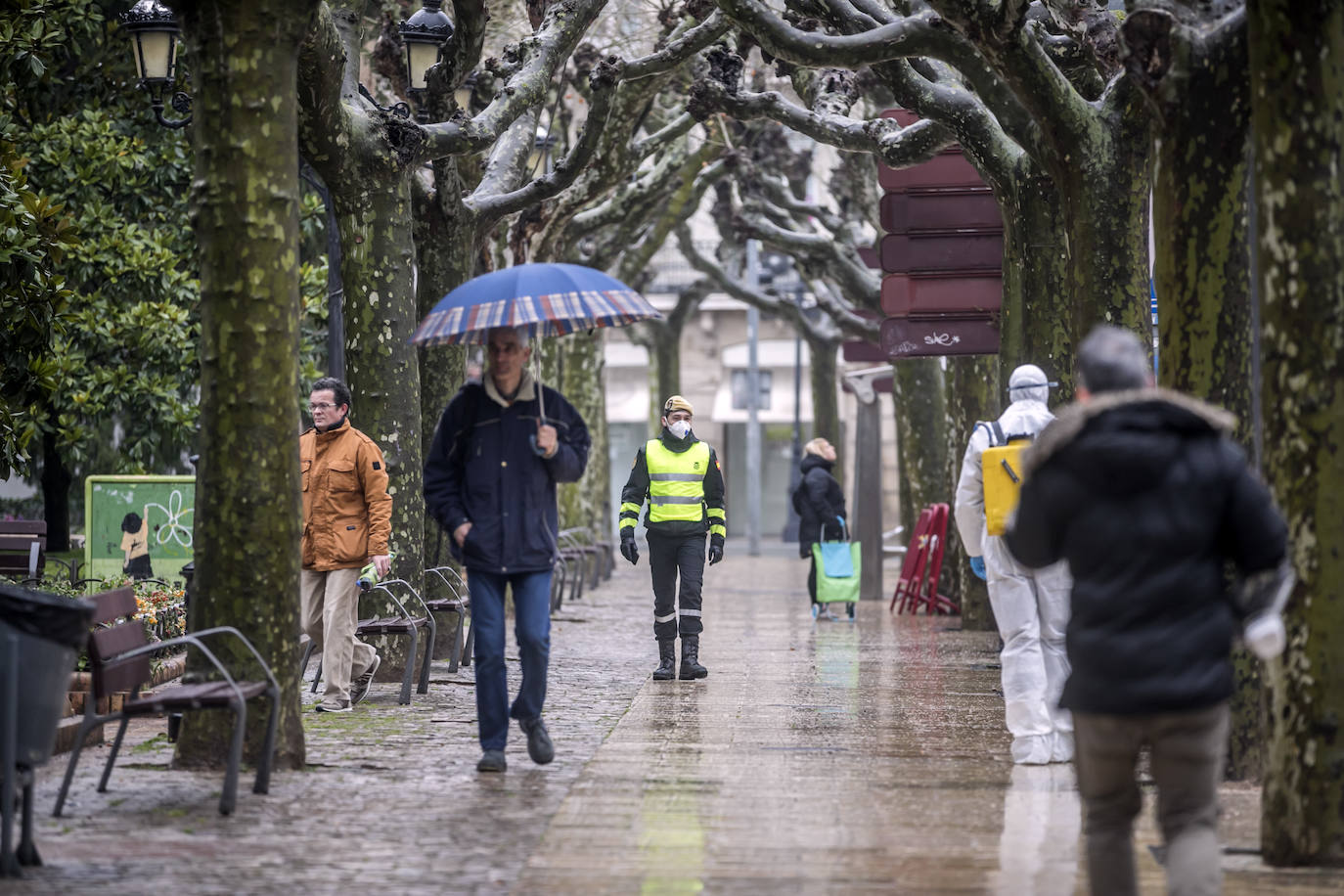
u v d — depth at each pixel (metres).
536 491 17.39
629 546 27.27
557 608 43.19
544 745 17.72
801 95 37.59
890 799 16.02
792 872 12.85
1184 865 9.80
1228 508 10.02
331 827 14.48
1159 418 9.98
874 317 59.50
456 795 16.05
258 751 17.30
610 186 43.31
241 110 16.66
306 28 17.00
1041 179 27.75
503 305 16.28
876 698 24.42
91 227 42.03
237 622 16.95
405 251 25.94
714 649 33.34
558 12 29.86
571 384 67.88
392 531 26.31
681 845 13.82
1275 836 13.30
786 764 18.14
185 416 41.81
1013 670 18.34
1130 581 9.89
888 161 31.48
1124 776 10.21
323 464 22.19
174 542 32.38
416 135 25.53
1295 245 13.09
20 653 12.52
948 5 20.77
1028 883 12.45
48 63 37.75
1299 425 13.09
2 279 29.75
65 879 12.39
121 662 15.53
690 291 87.00
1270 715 13.40
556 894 12.05
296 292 17.17
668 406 27.42
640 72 33.22
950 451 45.69
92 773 17.08
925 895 12.06
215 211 16.73
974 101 28.11
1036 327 28.16
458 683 26.17
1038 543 10.24
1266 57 13.23
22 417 30.69
